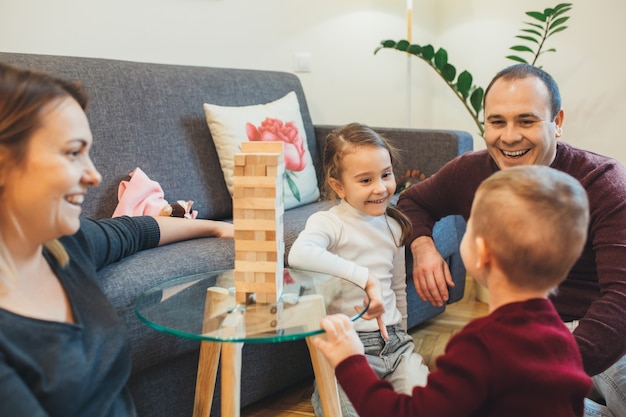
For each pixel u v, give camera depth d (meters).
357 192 1.42
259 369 1.55
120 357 0.92
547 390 0.78
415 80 2.97
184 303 1.08
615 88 2.38
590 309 1.18
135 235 1.29
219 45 2.44
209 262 1.36
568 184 0.84
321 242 1.38
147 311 1.05
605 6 2.36
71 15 2.08
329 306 1.06
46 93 0.81
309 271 1.27
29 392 0.75
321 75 2.76
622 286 1.17
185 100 1.97
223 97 2.08
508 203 0.82
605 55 2.39
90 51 2.13
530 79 1.28
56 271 0.92
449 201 1.61
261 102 2.20
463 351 0.81
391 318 1.48
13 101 0.78
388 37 2.88
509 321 0.81
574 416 0.84
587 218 0.85
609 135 2.43
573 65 2.49
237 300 1.06
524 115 1.27
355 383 0.91
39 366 0.79
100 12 2.13
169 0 2.28
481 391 0.78
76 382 0.82
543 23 2.52
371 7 2.81
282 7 2.59
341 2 2.74
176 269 1.29
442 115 3.00
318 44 2.72
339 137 1.46
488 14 2.73
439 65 2.42
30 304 0.84
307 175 2.13
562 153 1.35
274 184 0.99
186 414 1.41
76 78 1.71
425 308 2.00
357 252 1.45
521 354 0.78
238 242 1.02
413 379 1.38
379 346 1.42
